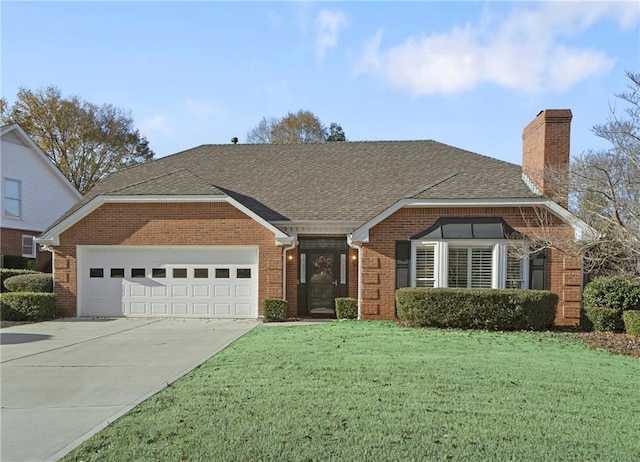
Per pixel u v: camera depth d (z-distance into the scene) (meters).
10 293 14.55
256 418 5.18
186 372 7.61
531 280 13.30
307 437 4.65
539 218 12.98
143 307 15.13
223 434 4.74
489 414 5.33
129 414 5.49
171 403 5.84
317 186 17.12
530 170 14.86
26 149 24.95
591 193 12.09
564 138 13.62
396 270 13.81
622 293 11.92
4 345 10.36
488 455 4.27
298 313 15.34
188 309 15.02
